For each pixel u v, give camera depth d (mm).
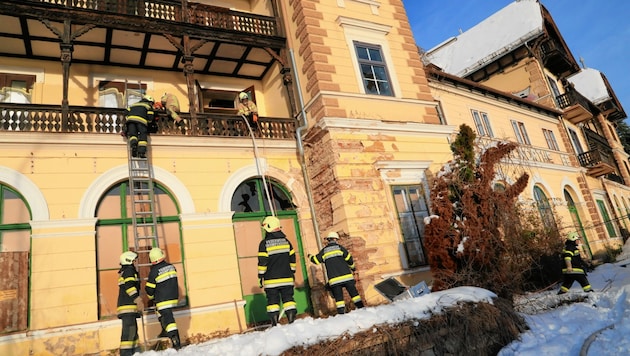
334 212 10867
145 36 11734
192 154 10914
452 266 8617
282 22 13445
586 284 10500
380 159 11516
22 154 9102
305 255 11336
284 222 11594
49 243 8773
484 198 8836
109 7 11414
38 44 11297
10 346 7852
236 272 10352
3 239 8555
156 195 10297
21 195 8930
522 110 21188
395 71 13117
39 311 8297
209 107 13891
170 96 11109
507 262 9016
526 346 7074
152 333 9023
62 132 9453
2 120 9797
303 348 5723
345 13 12992
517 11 25375
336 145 11062
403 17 14234
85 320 8617
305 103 12125
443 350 6633
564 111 23828
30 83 11648
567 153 22562
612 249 21172
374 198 11023
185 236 10117
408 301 7133
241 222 11055
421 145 12445
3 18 10148
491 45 24969
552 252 12523
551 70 25734
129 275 7301
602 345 6832
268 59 13906
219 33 12219
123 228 9664
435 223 8898
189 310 9516
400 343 6320
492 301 7598
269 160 11867
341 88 11820
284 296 7441
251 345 5781
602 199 24594
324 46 12109
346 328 6195
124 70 12906
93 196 9461
